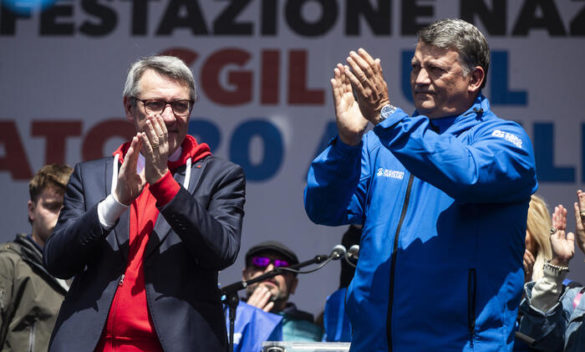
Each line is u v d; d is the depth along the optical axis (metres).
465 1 8.87
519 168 3.63
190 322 3.64
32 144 9.09
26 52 9.26
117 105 9.14
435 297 3.60
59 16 9.31
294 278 6.75
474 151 3.58
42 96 9.18
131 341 3.63
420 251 3.67
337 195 3.90
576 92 8.63
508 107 8.69
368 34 8.95
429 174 3.55
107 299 3.64
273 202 8.77
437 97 3.85
